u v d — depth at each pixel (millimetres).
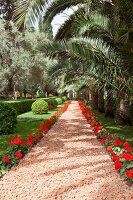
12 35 26250
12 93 28812
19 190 4977
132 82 8414
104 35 8898
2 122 11258
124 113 13422
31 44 25750
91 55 8445
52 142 9297
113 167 6215
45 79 28891
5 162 6105
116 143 6816
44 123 12195
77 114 21359
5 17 20328
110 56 8469
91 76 8977
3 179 5574
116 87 8609
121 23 7992
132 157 5324
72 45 8602
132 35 7871
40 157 7219
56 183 5266
